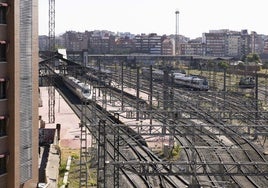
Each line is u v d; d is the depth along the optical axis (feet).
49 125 243.60
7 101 121.90
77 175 154.81
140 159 168.45
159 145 193.36
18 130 124.26
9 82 121.60
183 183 143.95
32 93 131.85
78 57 508.12
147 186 143.13
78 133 223.10
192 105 212.23
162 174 102.22
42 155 168.86
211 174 101.35
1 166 121.49
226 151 180.34
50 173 149.48
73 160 172.65
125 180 147.13
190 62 534.78
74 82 349.00
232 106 229.45
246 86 301.43
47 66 347.77
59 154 171.53
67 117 268.41
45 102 329.52
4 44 120.67
